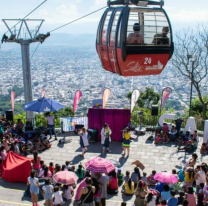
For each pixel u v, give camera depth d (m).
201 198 10.38
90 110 17.03
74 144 16.70
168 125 17.56
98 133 17.19
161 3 10.27
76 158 15.07
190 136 16.28
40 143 15.95
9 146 14.88
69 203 10.70
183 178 12.46
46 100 16.91
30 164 12.30
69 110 32.19
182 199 10.29
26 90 23.00
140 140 17.17
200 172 11.45
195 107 29.23
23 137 16.73
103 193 10.13
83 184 10.60
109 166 10.53
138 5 10.22
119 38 9.72
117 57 9.95
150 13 9.88
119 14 9.88
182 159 14.93
